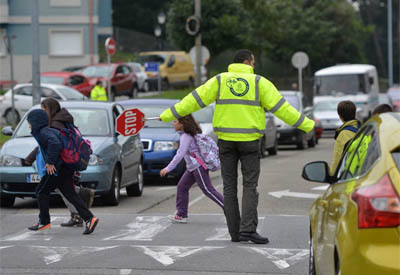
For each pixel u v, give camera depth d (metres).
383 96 138.50
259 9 136.88
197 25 82.38
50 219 32.25
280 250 26.50
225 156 27.48
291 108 26.36
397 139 14.20
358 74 115.88
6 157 38.38
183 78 135.00
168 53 133.75
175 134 49.97
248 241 28.30
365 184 13.94
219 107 27.12
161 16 160.25
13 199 39.34
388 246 13.26
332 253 15.37
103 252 26.39
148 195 44.16
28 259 25.34
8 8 141.25
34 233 30.80
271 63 176.62
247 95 26.92
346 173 16.80
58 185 30.31
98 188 37.94
